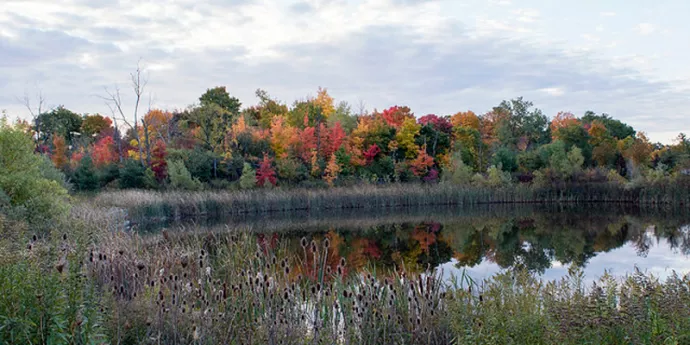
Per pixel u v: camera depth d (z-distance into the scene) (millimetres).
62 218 15297
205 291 6637
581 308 5984
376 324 6258
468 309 6148
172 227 25344
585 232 24359
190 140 47094
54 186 17031
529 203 42250
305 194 36375
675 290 6594
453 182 44219
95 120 67000
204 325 5430
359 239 22188
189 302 6195
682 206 37625
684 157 46375
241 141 45250
